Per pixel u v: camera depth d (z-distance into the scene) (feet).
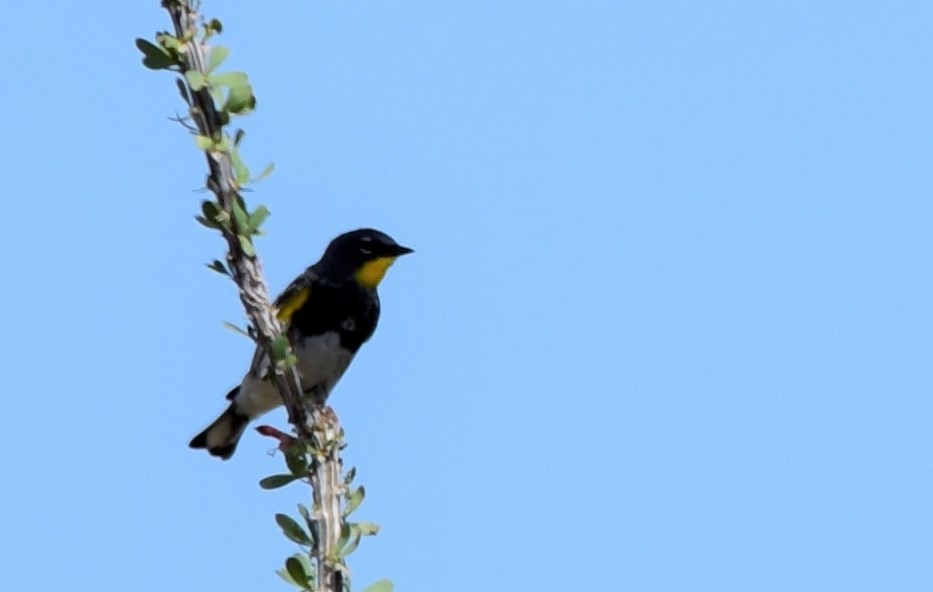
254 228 36.83
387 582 33.60
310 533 35.42
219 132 35.78
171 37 35.24
